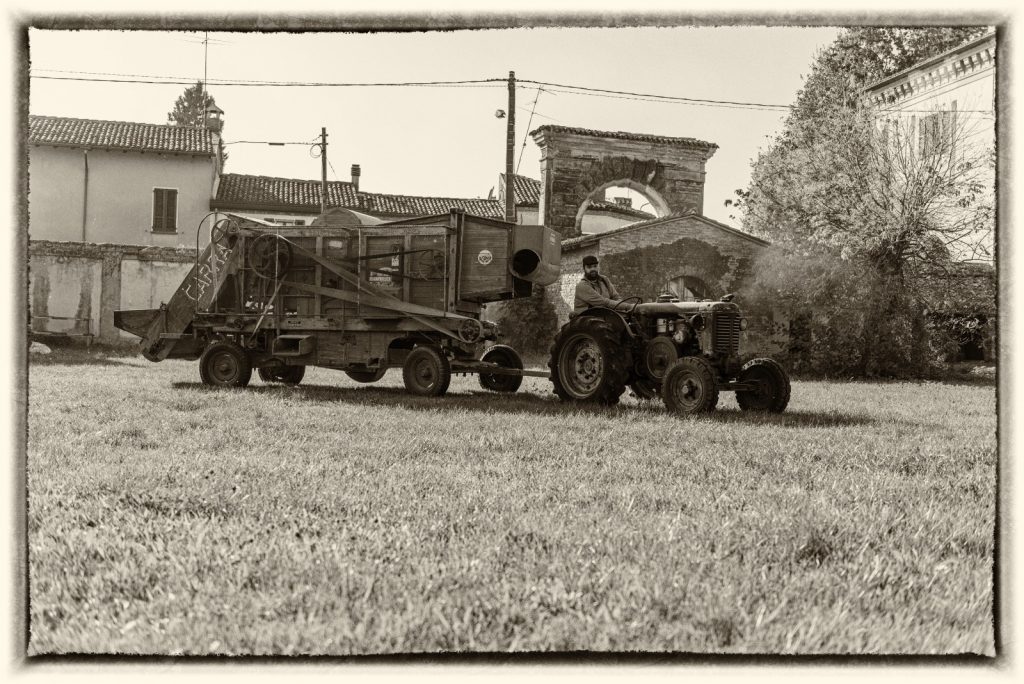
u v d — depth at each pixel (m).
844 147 20.11
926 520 3.69
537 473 4.75
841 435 6.86
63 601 2.63
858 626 2.47
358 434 6.37
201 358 11.50
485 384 11.80
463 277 11.05
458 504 3.86
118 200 30.25
